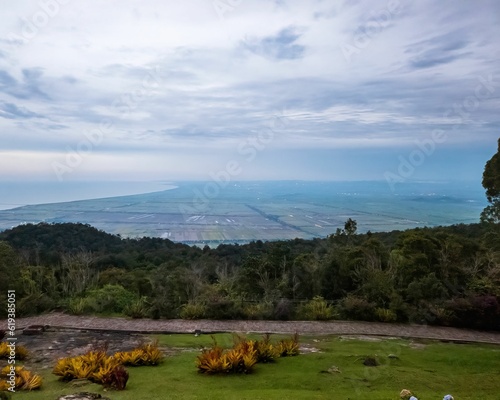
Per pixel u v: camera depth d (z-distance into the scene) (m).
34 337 11.64
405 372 8.27
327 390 7.09
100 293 15.32
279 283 17.02
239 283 17.62
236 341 10.10
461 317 13.55
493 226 19.77
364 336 12.12
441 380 7.90
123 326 12.98
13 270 15.32
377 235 23.92
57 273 17.62
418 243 16.55
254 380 7.63
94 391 6.80
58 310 15.02
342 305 14.89
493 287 14.48
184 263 22.52
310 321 14.00
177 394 6.61
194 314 14.11
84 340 11.38
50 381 7.61
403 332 12.72
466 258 16.69
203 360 8.13
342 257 17.17
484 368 8.95
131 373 8.06
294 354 9.62
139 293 16.55
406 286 15.61
